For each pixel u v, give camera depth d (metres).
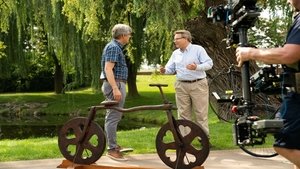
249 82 3.21
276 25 9.93
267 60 2.84
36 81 37.59
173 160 5.63
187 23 10.59
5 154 6.43
